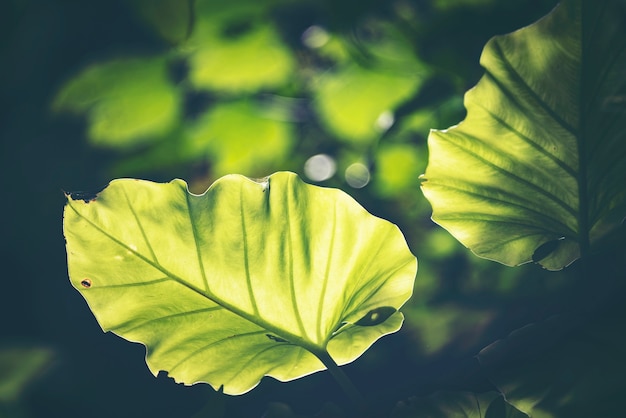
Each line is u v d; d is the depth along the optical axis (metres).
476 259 2.54
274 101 2.75
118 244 1.21
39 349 2.35
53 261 3.72
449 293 2.58
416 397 1.23
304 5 2.54
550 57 1.23
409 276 1.25
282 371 1.25
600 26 1.21
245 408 2.44
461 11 2.02
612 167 1.24
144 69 2.31
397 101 2.47
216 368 1.24
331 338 1.25
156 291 1.22
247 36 2.38
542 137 1.25
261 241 1.22
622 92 1.22
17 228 3.67
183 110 2.75
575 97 1.23
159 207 1.21
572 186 1.26
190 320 1.23
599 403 1.18
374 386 2.62
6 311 3.60
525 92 1.24
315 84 2.69
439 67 2.06
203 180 3.03
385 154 2.68
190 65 2.45
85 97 2.35
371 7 2.19
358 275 1.25
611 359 1.19
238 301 1.23
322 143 2.98
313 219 1.23
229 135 2.77
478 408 1.22
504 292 2.28
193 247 1.22
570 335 1.21
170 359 1.23
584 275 1.25
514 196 1.27
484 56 1.24
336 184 2.96
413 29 2.12
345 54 2.51
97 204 1.20
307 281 1.24
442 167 1.27
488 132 1.25
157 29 1.83
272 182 1.22
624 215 1.25
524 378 1.21
